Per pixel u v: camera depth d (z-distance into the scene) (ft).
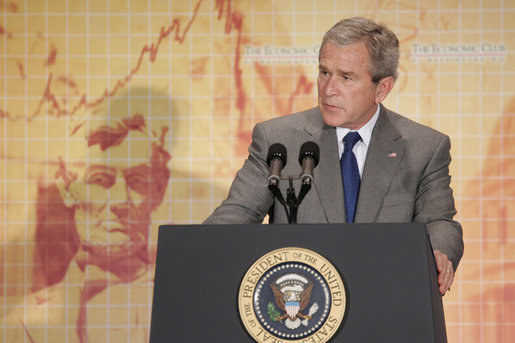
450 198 29.89
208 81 45.47
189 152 45.52
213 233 21.52
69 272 45.52
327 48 28.76
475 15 44.75
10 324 45.29
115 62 45.57
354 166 30.09
